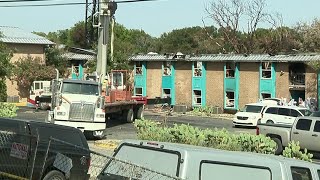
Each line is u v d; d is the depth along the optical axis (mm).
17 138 10742
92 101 26672
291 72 50969
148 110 51844
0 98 28641
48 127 11898
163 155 6406
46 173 11375
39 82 52188
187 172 6094
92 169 12453
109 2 28812
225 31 78500
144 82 61062
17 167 10594
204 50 80500
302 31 72688
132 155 6801
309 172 7195
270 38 75938
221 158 6375
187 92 58312
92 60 61125
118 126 35281
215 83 56219
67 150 11945
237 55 54875
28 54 64312
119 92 36938
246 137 16984
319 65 47375
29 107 52438
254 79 53250
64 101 26344
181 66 58750
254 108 39594
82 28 97000
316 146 23172
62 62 67188
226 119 47719
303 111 37531
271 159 6824
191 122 42156
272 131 24531
